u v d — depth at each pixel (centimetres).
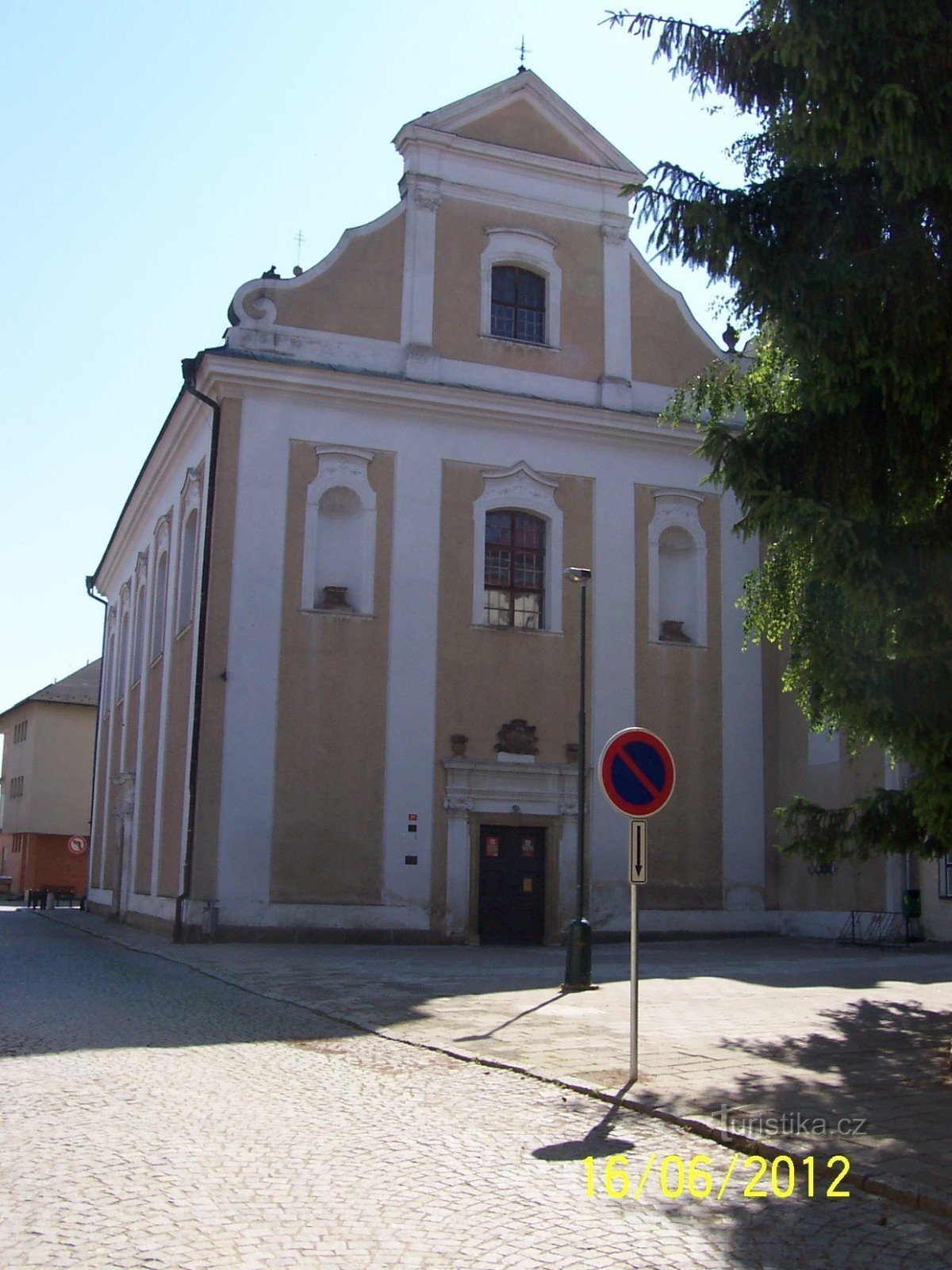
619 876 2525
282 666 2334
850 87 945
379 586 2425
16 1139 718
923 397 998
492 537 2559
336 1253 535
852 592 998
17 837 6331
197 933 2217
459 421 2534
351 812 2341
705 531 2720
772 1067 986
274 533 2364
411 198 2569
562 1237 571
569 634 2559
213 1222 571
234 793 2272
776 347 1214
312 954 2052
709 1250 566
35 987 1504
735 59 1062
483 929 2419
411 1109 840
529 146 2681
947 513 1001
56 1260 514
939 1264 555
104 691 4091
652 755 981
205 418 2492
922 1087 905
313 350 2447
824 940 2502
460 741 2434
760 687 2720
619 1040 1123
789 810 1222
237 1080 927
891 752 1052
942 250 1008
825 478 1062
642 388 2702
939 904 2267
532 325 2656
